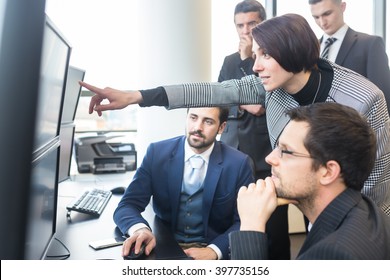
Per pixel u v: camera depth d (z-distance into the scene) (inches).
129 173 106.2
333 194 32.9
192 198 60.0
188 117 59.7
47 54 35.6
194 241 59.8
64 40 43.8
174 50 93.9
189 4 93.6
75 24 116.0
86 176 100.9
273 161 35.6
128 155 110.1
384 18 133.5
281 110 52.1
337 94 47.5
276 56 44.9
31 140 23.0
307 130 32.6
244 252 34.4
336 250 27.4
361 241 28.0
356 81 47.4
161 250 47.1
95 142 109.2
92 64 116.0
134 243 46.8
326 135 31.7
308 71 47.8
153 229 55.7
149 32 94.0
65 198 75.1
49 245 43.9
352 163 31.8
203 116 58.2
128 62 113.2
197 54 95.7
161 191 61.2
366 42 82.0
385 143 46.2
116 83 114.4
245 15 81.0
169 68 94.3
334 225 31.4
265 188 36.4
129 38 110.6
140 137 99.6
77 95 81.6
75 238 51.6
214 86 58.5
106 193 76.5
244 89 59.0
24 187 22.9
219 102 58.3
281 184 34.9
